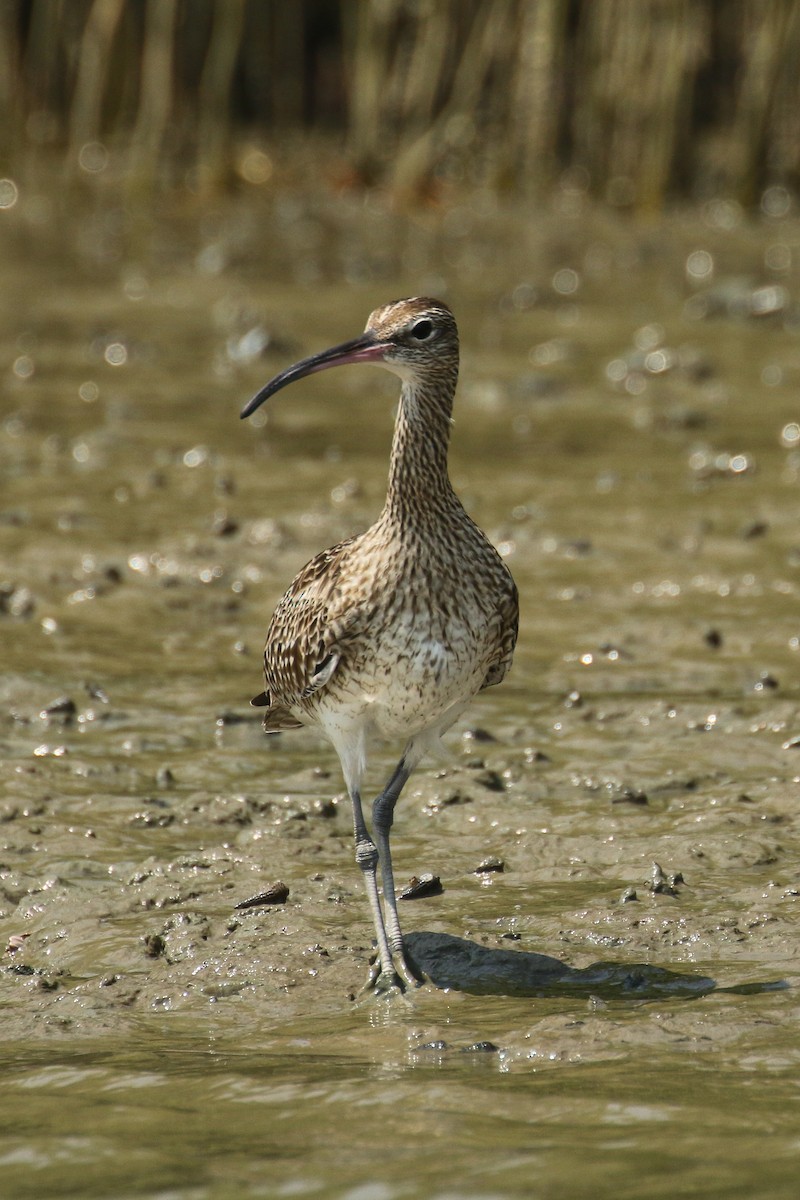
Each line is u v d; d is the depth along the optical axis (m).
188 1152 6.14
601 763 11.11
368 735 8.89
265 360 23.81
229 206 36.53
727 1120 6.28
